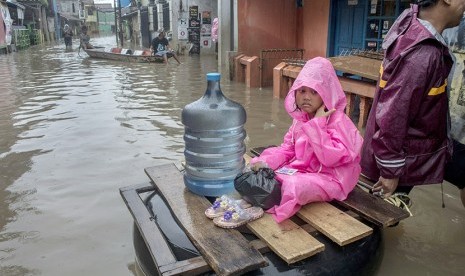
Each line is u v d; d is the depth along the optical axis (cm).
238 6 1105
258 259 218
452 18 270
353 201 288
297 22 1140
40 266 297
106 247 321
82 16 7412
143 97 945
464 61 402
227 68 1220
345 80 675
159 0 2634
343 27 966
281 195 265
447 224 351
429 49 256
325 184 271
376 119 275
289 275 228
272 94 962
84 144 577
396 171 275
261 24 1127
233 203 263
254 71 1058
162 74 1395
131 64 1753
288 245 232
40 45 3559
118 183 440
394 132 266
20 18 3344
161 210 287
